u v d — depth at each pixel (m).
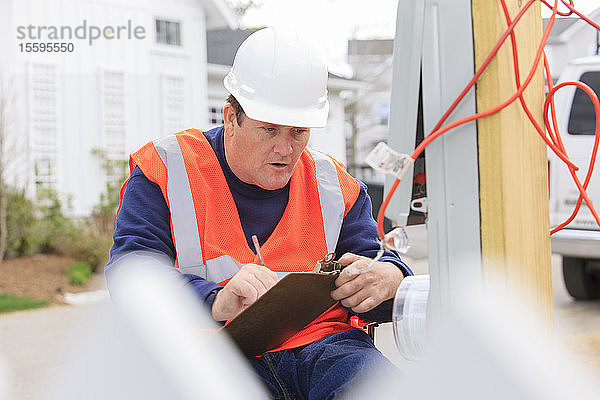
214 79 12.66
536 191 1.29
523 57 1.25
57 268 8.54
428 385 1.22
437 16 1.22
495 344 1.18
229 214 1.88
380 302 1.67
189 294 1.67
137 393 1.59
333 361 1.61
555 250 5.64
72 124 9.81
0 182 8.87
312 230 1.97
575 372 1.23
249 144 1.79
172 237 1.86
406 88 1.29
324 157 2.10
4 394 4.02
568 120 5.75
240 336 1.58
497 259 1.19
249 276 1.61
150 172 1.88
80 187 9.86
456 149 1.21
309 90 1.76
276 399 1.68
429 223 1.25
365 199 2.09
